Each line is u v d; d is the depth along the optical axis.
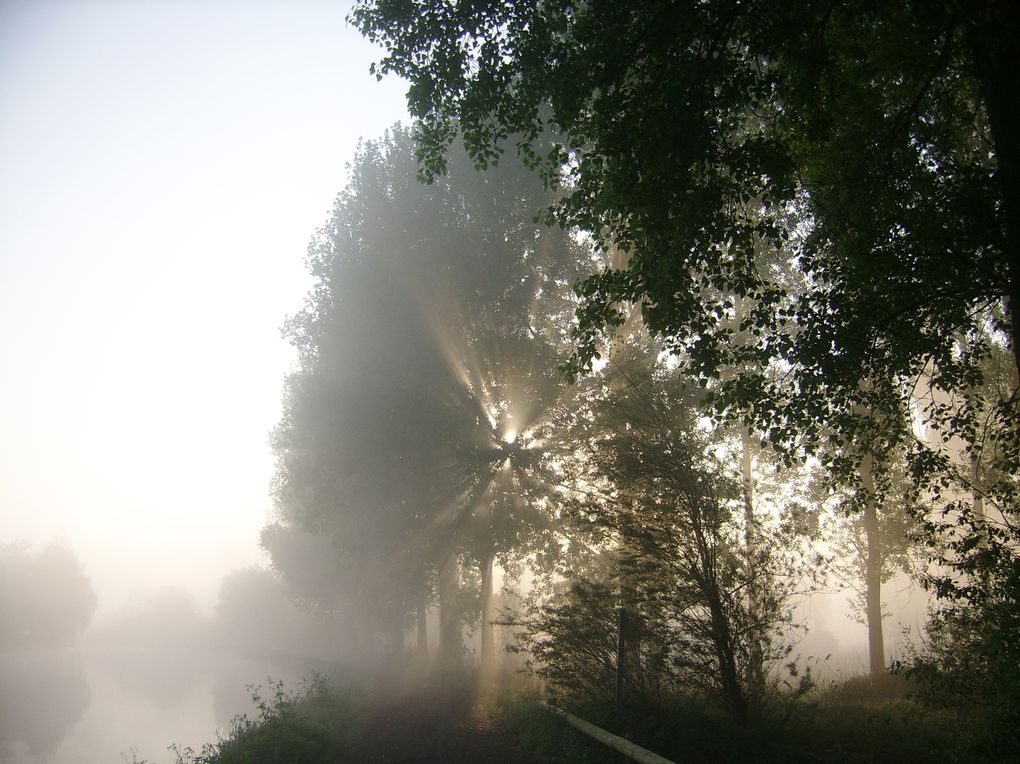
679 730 9.14
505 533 23.77
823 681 17.03
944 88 10.50
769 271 15.95
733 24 9.38
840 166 10.28
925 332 10.84
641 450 11.98
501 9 10.00
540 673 12.89
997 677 8.31
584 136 10.46
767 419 10.51
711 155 9.02
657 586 11.42
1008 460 10.63
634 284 10.09
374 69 10.76
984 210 8.70
